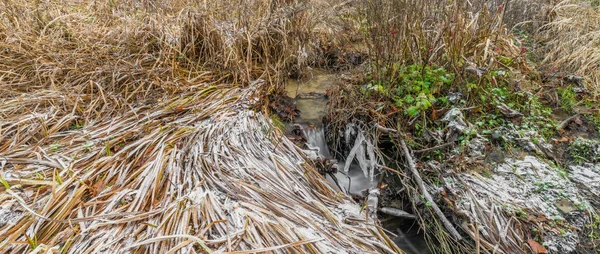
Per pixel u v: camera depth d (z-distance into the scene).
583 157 2.93
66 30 3.93
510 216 2.46
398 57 3.58
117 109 3.05
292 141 3.20
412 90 3.39
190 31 3.90
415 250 2.54
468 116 3.23
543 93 3.60
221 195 2.21
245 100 3.35
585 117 3.35
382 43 3.60
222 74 3.78
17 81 3.23
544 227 2.39
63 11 4.36
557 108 3.45
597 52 3.81
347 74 3.99
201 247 1.87
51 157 2.40
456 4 3.70
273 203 2.24
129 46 3.75
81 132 2.72
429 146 3.10
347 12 5.04
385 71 3.63
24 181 2.13
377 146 3.24
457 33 3.46
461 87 3.43
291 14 4.11
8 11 3.86
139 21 4.07
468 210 2.52
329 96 3.83
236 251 1.83
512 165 2.85
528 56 4.17
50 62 3.40
